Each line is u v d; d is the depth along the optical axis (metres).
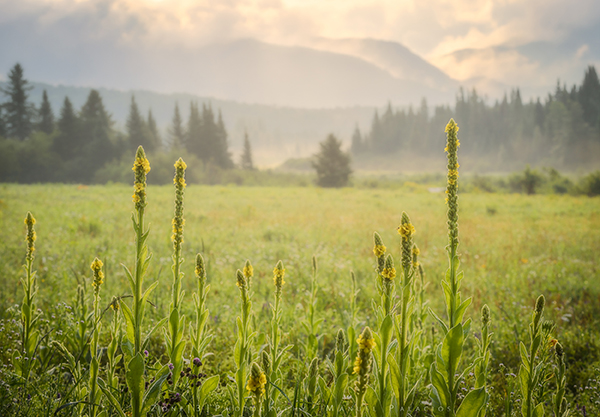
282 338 3.96
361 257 9.05
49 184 37.62
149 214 14.22
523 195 35.78
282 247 9.50
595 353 4.09
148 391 1.91
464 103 136.12
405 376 2.00
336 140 50.81
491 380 3.29
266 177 59.75
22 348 3.01
